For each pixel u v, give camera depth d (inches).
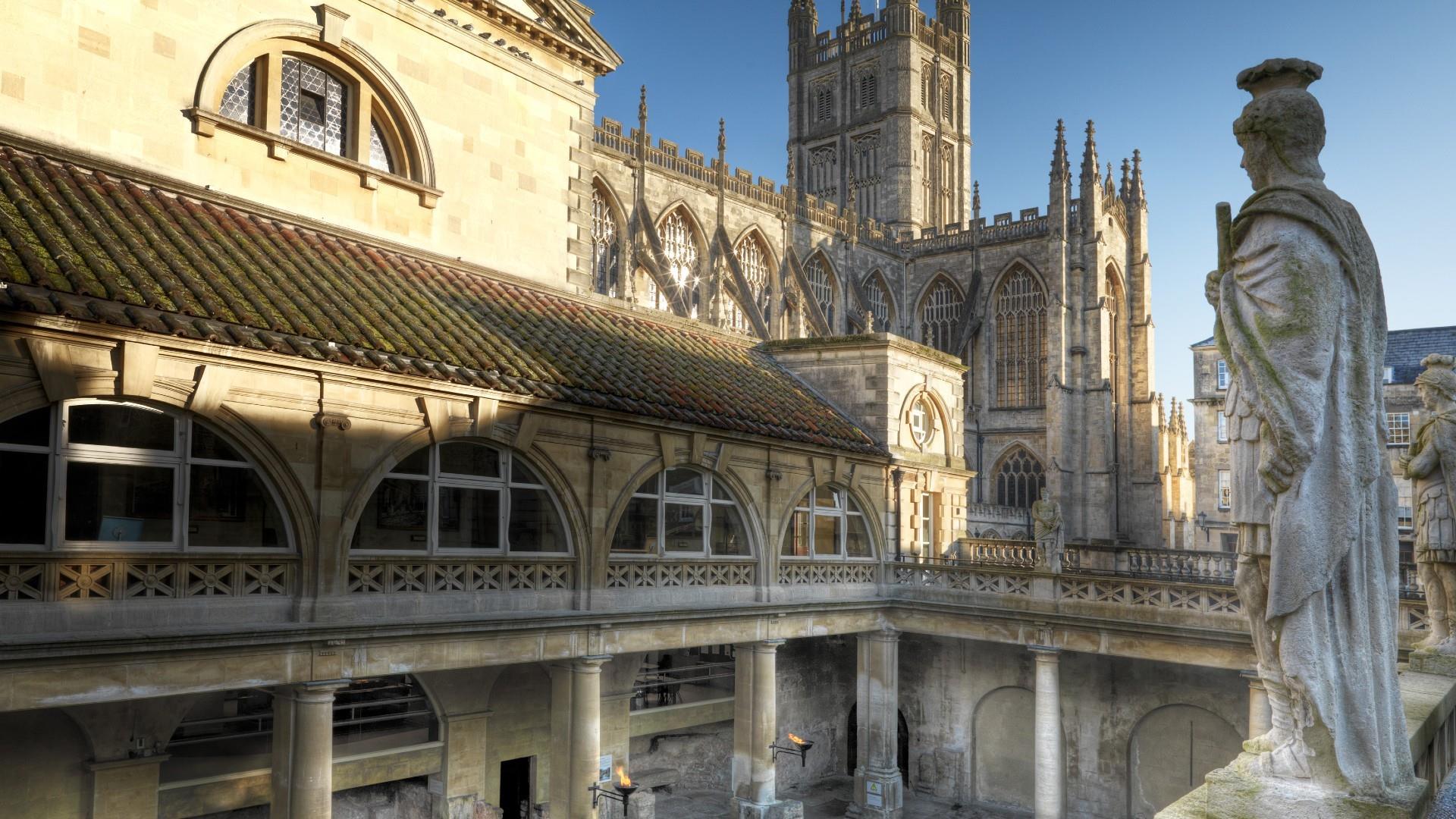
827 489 1451.8
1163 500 3671.3
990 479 3782.0
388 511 936.3
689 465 1216.2
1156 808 1467.8
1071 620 1333.7
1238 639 1198.3
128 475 768.9
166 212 971.3
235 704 1109.7
